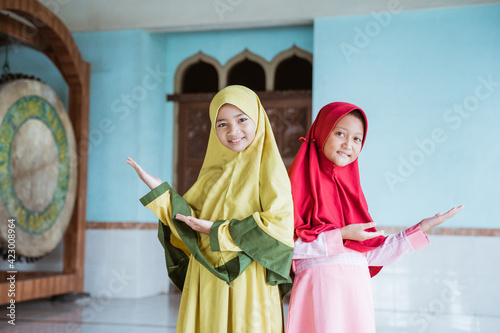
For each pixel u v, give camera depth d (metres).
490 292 4.60
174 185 6.02
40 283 4.63
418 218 4.82
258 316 1.71
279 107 5.79
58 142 5.04
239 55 5.91
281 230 1.69
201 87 6.33
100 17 5.61
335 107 1.94
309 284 1.83
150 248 5.66
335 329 1.75
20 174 4.52
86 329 3.75
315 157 1.98
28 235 4.61
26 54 5.87
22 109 4.55
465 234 4.70
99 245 5.47
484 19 4.88
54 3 5.64
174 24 5.50
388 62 5.02
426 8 4.96
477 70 4.86
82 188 5.39
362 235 1.79
